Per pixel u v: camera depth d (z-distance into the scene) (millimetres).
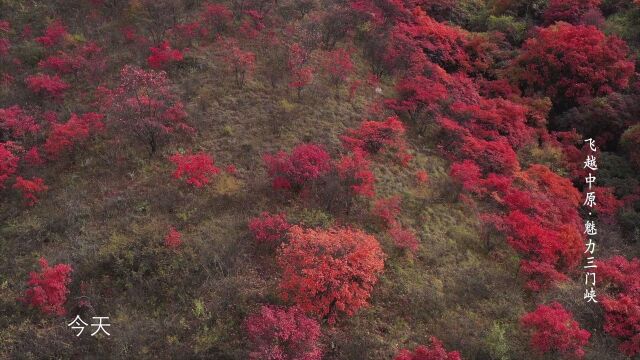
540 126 30812
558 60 32688
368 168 24312
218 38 30688
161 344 16766
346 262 17312
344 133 26094
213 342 16766
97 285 18578
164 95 25234
